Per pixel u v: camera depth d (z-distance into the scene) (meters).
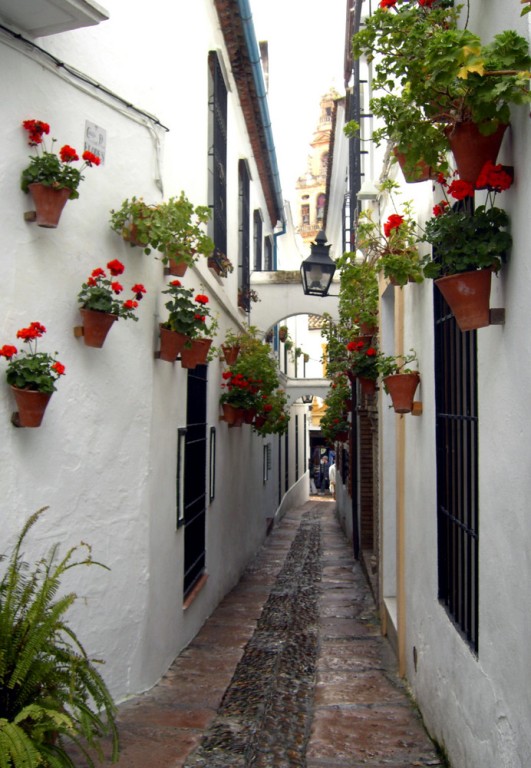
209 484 8.27
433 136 3.21
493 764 3.04
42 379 3.81
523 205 2.63
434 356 4.42
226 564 9.44
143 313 5.36
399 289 5.84
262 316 13.41
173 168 6.25
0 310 3.87
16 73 3.98
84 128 4.62
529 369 2.58
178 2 6.45
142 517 5.25
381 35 3.27
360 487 11.19
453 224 2.92
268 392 9.45
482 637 3.27
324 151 41.12
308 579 10.37
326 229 21.75
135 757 4.04
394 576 7.32
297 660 6.37
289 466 22.38
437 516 4.35
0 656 2.95
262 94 10.48
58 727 2.79
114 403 4.93
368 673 5.93
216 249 8.61
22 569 3.88
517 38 2.54
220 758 4.05
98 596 4.71
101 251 4.80
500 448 2.97
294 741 4.53
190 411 7.16
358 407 11.22
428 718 4.56
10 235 3.93
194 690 5.34
